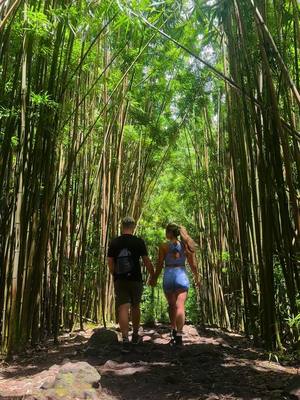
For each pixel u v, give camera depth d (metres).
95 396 2.57
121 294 4.23
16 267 3.85
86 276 6.21
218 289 7.88
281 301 4.53
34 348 4.32
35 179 4.21
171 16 4.49
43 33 3.67
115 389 2.79
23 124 3.87
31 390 2.77
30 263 4.21
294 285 3.89
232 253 6.23
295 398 2.59
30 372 3.35
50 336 5.20
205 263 8.74
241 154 4.70
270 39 3.08
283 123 3.27
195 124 8.54
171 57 6.37
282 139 3.17
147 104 7.52
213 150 7.61
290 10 3.81
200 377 3.06
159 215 12.13
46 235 4.36
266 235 4.04
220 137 7.13
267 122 3.79
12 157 4.27
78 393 2.58
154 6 4.30
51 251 5.42
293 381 2.77
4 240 4.16
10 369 3.50
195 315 9.62
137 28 3.99
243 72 4.29
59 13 3.69
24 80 3.89
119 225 6.82
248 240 4.96
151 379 3.00
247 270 4.83
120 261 4.25
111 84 5.89
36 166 4.20
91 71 5.82
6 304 4.08
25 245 4.12
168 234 4.46
